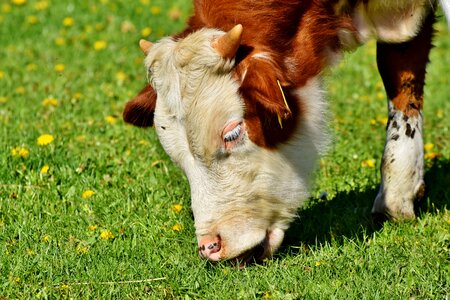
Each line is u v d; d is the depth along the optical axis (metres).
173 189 11.14
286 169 8.81
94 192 10.89
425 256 9.03
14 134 13.09
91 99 15.29
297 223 10.13
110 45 19.09
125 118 9.25
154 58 8.60
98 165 11.91
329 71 9.54
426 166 12.08
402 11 9.80
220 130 8.29
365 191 11.13
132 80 16.77
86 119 14.10
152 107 9.00
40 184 11.32
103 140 13.03
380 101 15.66
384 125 14.12
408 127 10.39
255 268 8.84
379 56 10.43
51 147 12.41
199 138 8.32
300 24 9.11
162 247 9.62
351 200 10.93
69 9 21.61
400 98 10.42
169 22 20.97
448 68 17.88
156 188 11.17
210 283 8.65
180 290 8.59
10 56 18.20
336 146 12.52
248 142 8.45
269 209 8.78
